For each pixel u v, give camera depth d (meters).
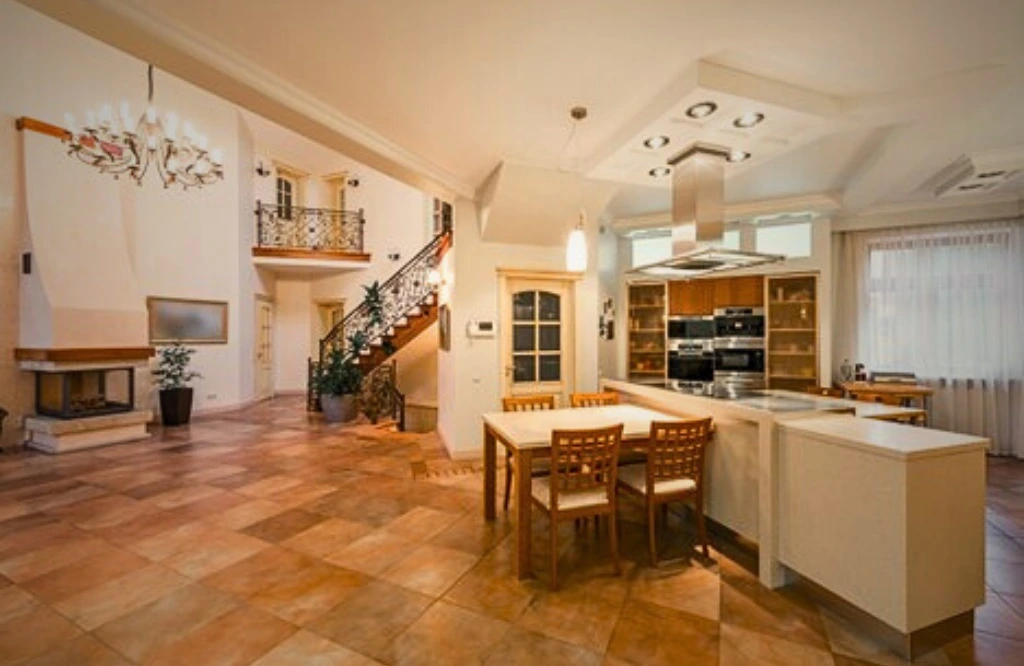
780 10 2.08
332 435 6.03
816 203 4.86
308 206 9.73
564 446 2.56
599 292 5.80
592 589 2.46
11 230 5.21
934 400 5.20
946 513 1.99
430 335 7.14
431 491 3.95
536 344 5.19
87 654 1.94
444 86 2.77
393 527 3.22
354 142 3.30
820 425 2.42
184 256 7.10
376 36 2.29
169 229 6.92
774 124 2.92
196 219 7.25
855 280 5.52
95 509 3.51
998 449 4.97
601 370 5.97
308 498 3.77
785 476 2.46
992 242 4.99
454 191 4.55
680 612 2.25
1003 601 2.37
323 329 9.94
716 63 2.51
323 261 8.74
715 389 3.61
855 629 2.13
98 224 5.54
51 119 5.46
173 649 1.97
